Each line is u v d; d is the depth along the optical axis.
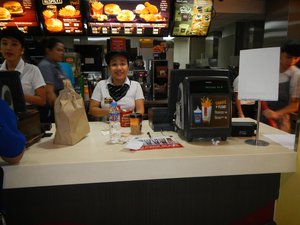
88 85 3.58
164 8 3.76
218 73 1.53
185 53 8.16
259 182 1.43
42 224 1.29
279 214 1.45
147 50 3.86
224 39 6.56
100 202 1.31
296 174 1.28
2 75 1.21
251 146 1.35
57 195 1.28
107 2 3.64
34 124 1.36
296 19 3.86
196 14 3.86
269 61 1.22
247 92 1.31
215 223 1.44
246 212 1.46
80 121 1.42
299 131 1.25
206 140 1.43
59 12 3.65
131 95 2.18
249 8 4.49
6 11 3.56
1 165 1.09
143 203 1.35
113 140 1.42
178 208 1.39
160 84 3.53
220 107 1.35
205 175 1.22
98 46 3.67
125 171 1.16
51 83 2.56
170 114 1.62
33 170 1.10
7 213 1.25
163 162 1.17
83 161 1.13
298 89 2.24
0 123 0.95
